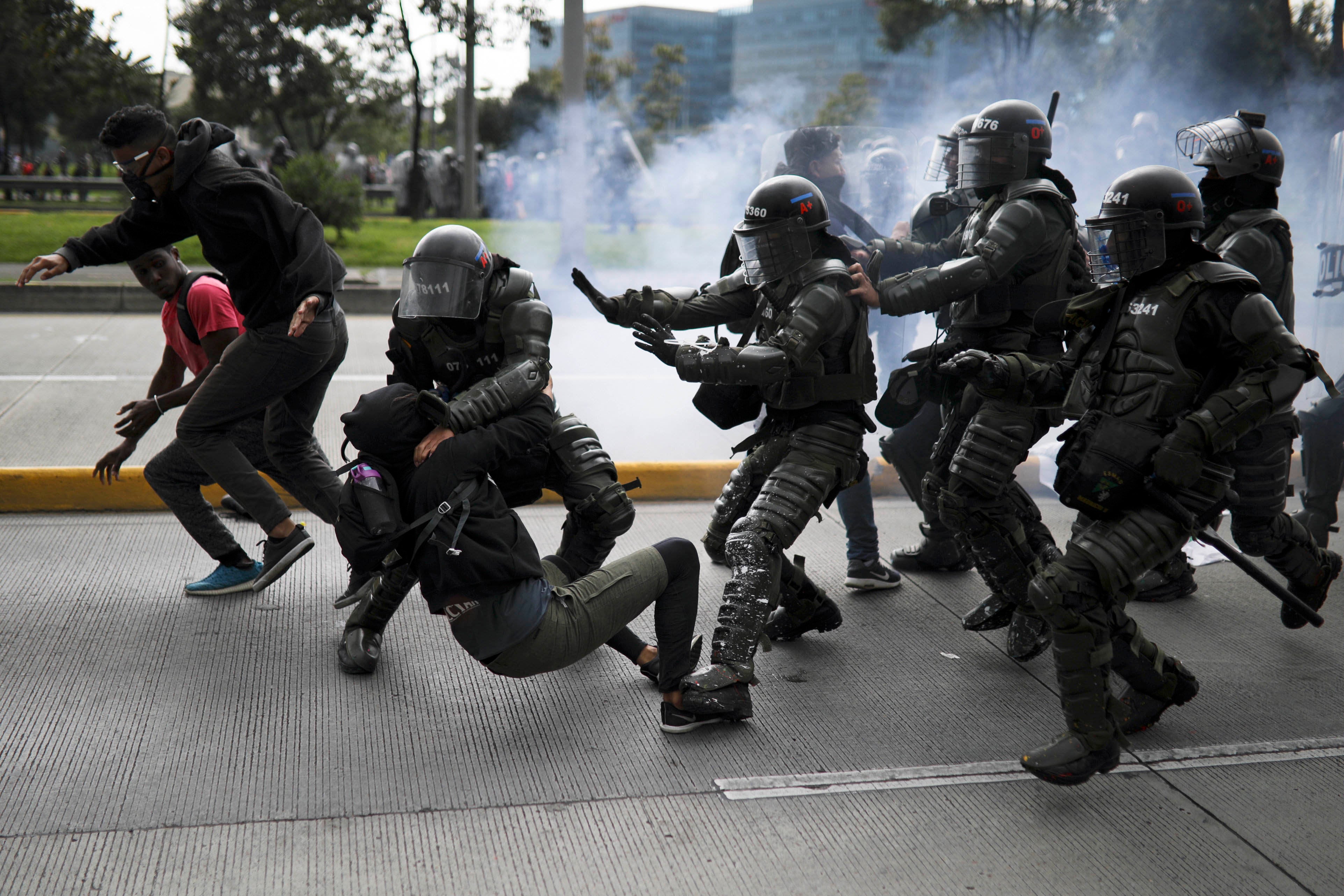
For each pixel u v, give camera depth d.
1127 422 2.93
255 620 4.09
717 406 3.67
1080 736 2.96
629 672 3.76
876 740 3.30
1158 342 2.90
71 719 3.30
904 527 5.44
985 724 3.41
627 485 3.66
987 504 3.73
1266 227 3.98
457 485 2.97
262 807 2.85
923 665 3.86
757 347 3.23
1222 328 2.83
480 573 2.92
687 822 2.84
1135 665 3.19
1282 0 17.02
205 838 2.70
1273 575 4.75
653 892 2.54
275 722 3.33
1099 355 3.03
